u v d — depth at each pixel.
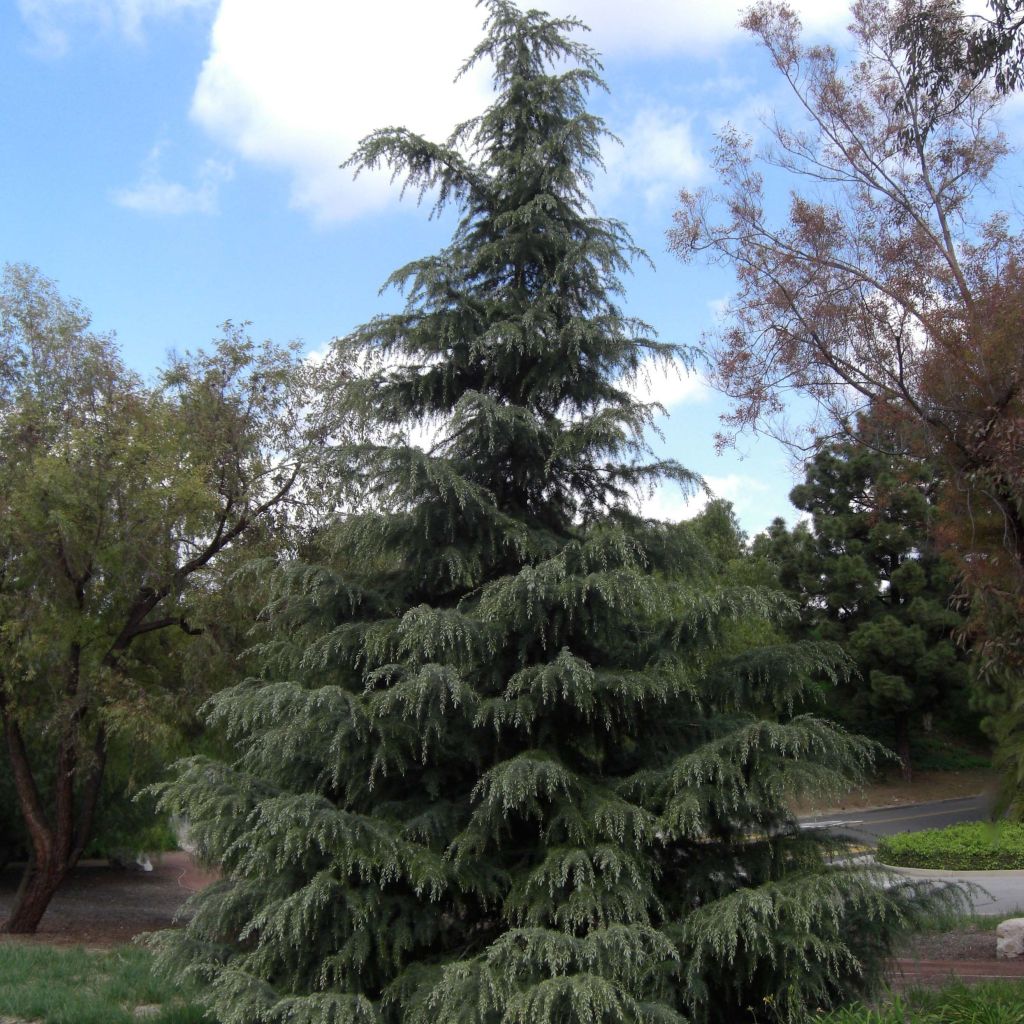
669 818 5.48
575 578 5.88
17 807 18.08
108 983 9.00
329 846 5.32
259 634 12.44
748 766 5.72
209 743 14.12
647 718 6.39
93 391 13.49
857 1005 5.61
